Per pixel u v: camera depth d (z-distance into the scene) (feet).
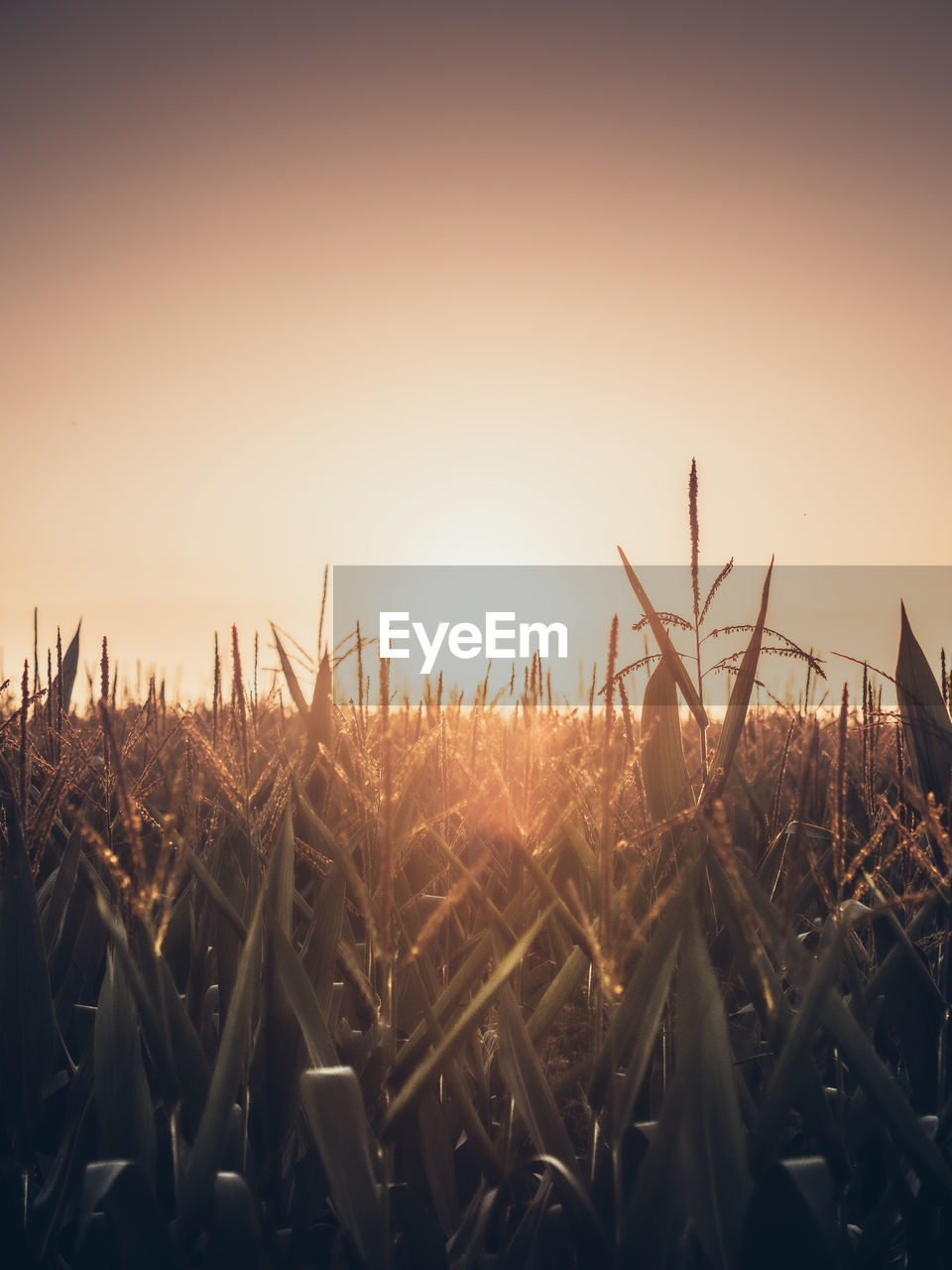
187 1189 4.05
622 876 5.29
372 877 5.25
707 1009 3.98
